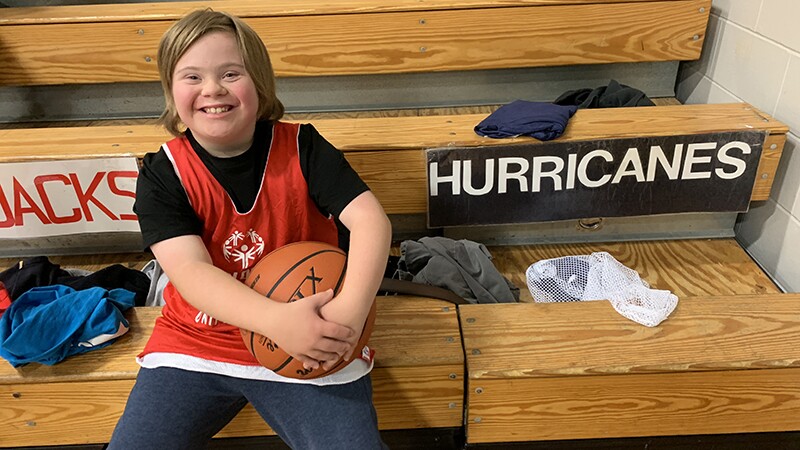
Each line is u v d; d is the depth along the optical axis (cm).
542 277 165
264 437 140
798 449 139
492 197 173
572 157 168
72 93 228
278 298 106
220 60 106
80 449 140
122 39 211
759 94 185
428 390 133
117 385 130
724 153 169
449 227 185
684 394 131
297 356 101
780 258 175
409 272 165
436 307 144
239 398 122
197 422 115
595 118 178
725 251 187
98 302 134
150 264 168
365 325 112
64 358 130
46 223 172
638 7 211
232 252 120
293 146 118
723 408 133
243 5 217
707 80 218
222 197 115
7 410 133
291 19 209
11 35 209
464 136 170
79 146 168
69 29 209
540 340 133
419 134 172
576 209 176
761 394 131
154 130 180
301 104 233
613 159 168
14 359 125
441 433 141
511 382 127
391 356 129
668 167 170
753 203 186
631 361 127
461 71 229
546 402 131
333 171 117
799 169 165
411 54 218
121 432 110
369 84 230
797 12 165
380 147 166
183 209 114
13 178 164
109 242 187
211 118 107
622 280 155
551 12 212
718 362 126
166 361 117
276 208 118
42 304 137
